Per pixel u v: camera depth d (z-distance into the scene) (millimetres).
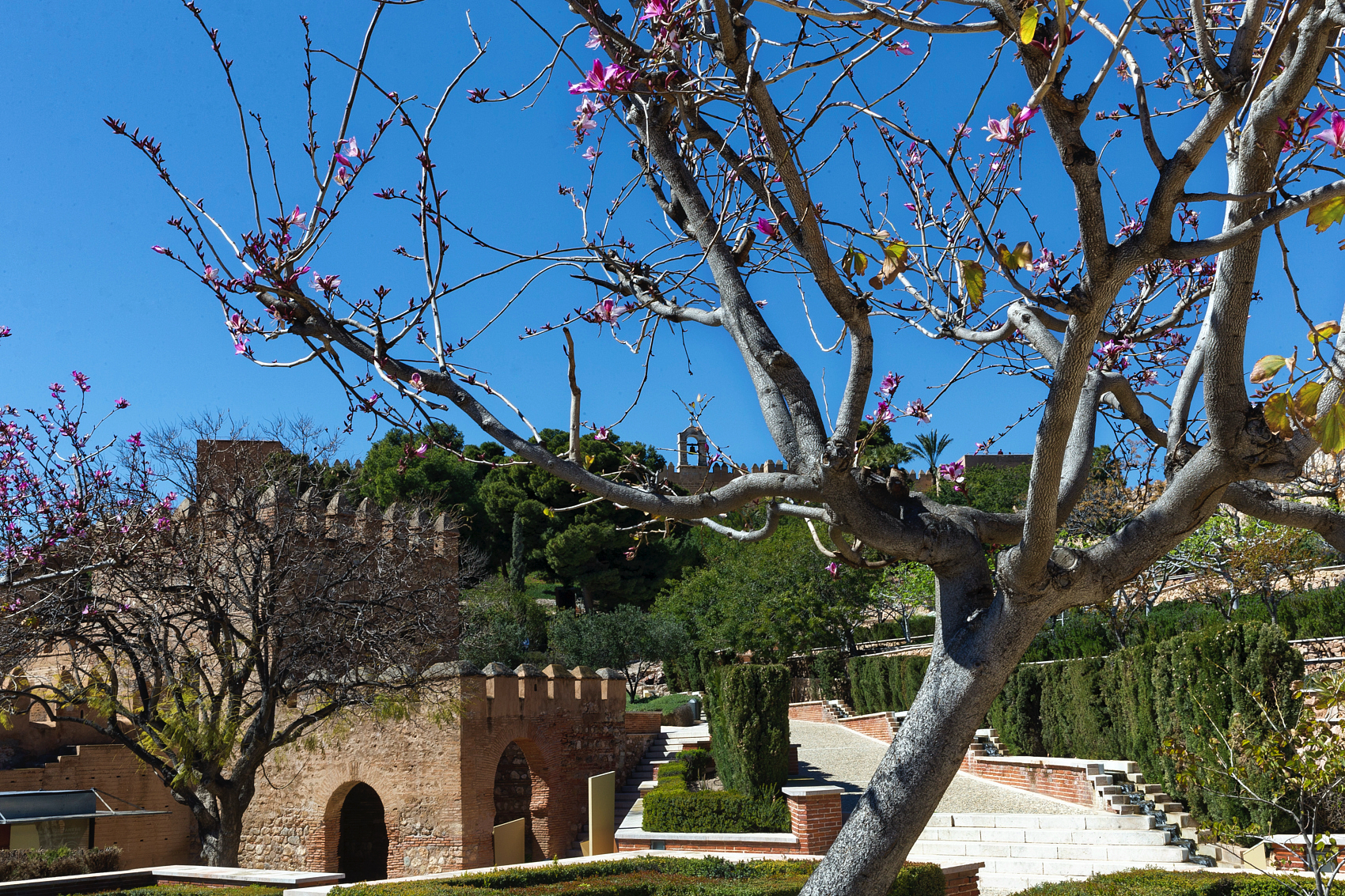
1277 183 3885
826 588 39062
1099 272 3900
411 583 20422
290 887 12500
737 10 4496
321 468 21906
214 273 4496
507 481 53188
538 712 22828
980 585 4707
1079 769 17891
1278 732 8438
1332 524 4836
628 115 5672
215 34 4371
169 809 22531
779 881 11086
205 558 17656
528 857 22875
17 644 15695
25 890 12570
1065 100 3842
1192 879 9516
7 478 13539
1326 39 3881
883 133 5879
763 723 18078
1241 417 4312
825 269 4504
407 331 4859
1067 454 5340
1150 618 25469
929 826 17453
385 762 21500
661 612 46344
